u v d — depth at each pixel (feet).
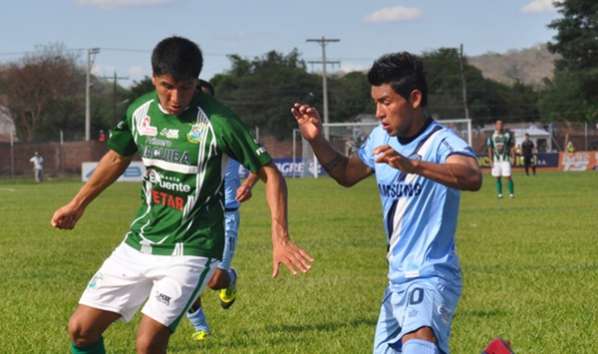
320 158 24.12
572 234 73.61
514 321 37.47
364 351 32.96
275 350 33.22
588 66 312.71
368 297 44.21
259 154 23.49
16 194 162.71
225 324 38.42
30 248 69.51
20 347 34.32
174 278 23.38
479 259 57.98
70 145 268.41
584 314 38.75
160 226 23.97
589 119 334.44
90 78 326.44
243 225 87.51
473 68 398.42
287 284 48.57
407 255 22.25
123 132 24.88
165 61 22.49
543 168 259.39
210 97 24.30
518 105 397.39
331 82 373.81
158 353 23.20
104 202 128.06
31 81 335.06
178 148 23.63
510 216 92.84
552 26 314.55
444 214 22.08
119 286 23.91
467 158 21.20
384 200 22.80
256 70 375.04
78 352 24.25
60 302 44.24
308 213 102.01
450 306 21.70
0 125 345.92
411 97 21.86
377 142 23.49
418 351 20.11
